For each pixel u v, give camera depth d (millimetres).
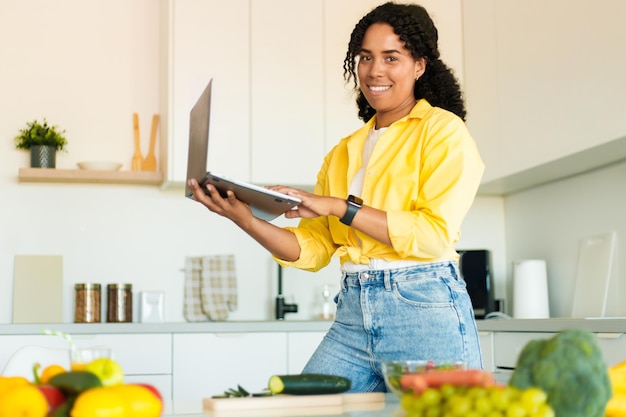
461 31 4176
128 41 4234
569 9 3254
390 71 1960
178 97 3898
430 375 997
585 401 942
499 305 4215
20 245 3998
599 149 3189
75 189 4090
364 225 1782
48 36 4145
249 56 4012
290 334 3721
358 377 1880
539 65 3477
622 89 2945
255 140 3988
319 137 4066
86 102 4160
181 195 4211
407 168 1907
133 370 3535
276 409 1281
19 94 4086
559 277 4031
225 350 3639
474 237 4531
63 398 1022
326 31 4109
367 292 1858
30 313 3918
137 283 4125
